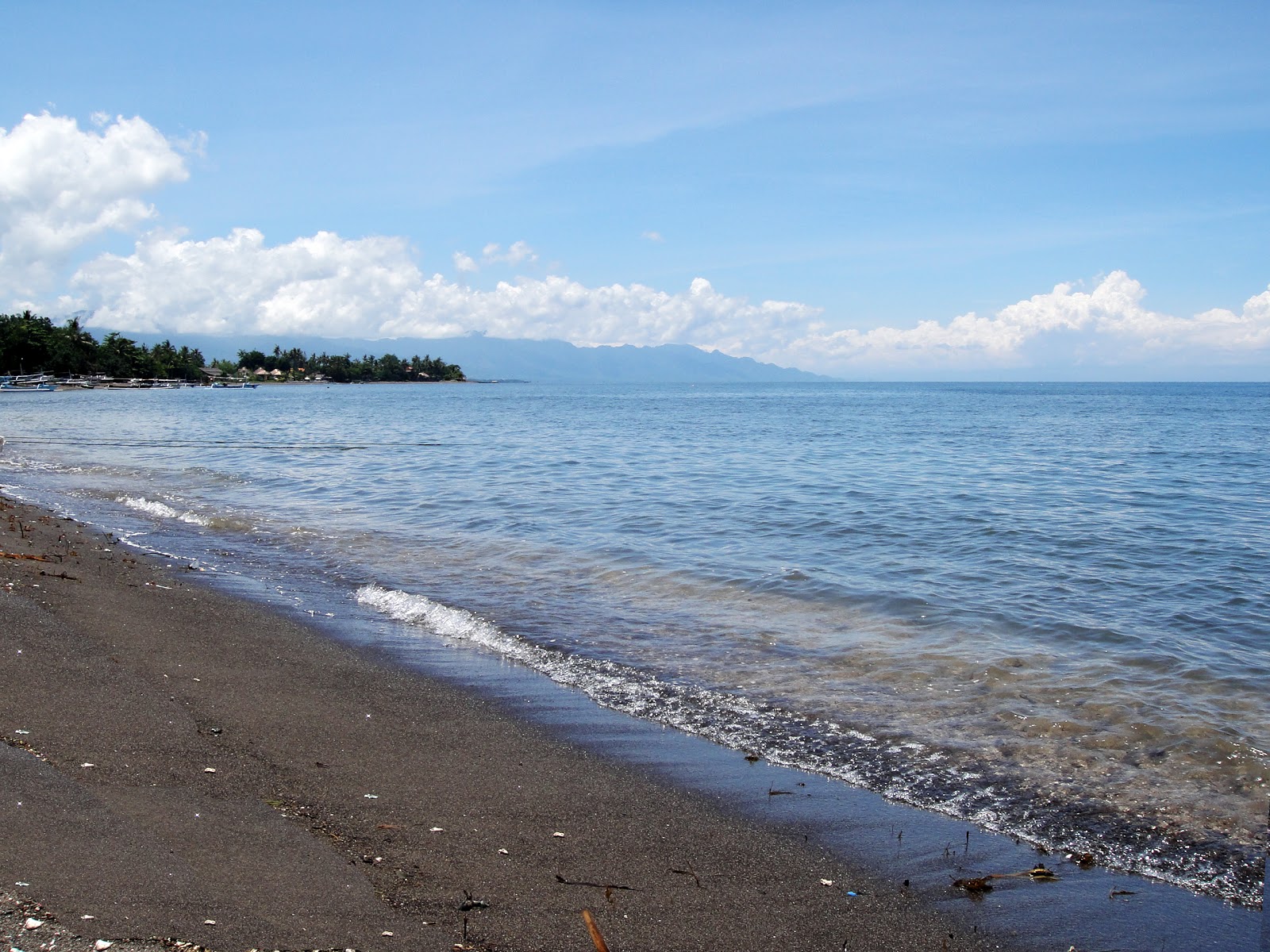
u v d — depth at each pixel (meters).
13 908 3.87
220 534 16.17
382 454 35.38
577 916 4.49
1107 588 12.66
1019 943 4.46
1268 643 9.96
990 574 13.50
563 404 110.19
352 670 8.56
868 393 199.88
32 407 80.75
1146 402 114.44
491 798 5.89
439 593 11.90
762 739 7.13
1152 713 7.69
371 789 5.87
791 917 4.63
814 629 10.36
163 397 121.38
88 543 14.29
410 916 4.31
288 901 4.28
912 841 5.52
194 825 4.98
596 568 13.55
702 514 19.33
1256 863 5.29
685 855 5.25
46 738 6.00
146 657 8.28
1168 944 4.47
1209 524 18.55
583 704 7.85
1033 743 7.07
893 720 7.56
